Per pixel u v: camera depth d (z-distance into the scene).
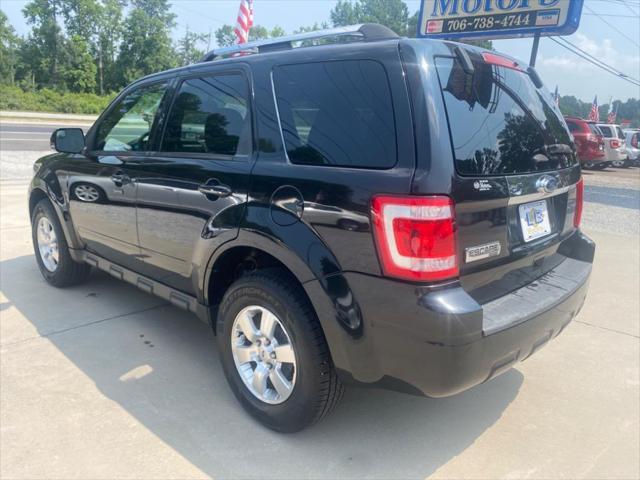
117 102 3.96
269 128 2.75
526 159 2.66
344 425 2.89
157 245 3.41
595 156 18.66
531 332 2.46
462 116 2.35
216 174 2.90
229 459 2.58
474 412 3.07
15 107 44.16
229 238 2.78
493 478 2.52
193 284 3.16
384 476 2.51
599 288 5.24
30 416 2.86
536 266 2.85
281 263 2.77
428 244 2.13
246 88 2.92
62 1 65.50
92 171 3.92
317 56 2.64
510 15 11.14
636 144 22.08
